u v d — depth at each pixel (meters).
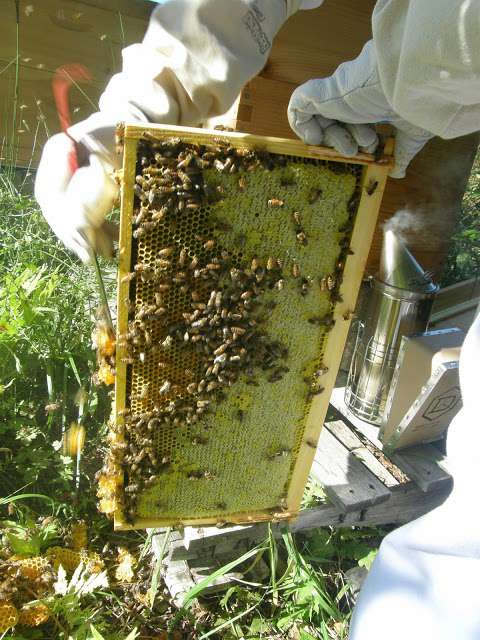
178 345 0.57
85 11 1.10
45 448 0.83
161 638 0.69
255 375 0.61
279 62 0.74
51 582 0.68
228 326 0.56
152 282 0.53
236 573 0.77
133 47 0.54
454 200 0.98
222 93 0.53
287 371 0.61
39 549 0.73
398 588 0.42
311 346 0.62
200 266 0.54
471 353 0.43
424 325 0.88
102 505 0.69
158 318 0.53
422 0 0.37
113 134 0.52
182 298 0.55
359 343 0.91
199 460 0.66
